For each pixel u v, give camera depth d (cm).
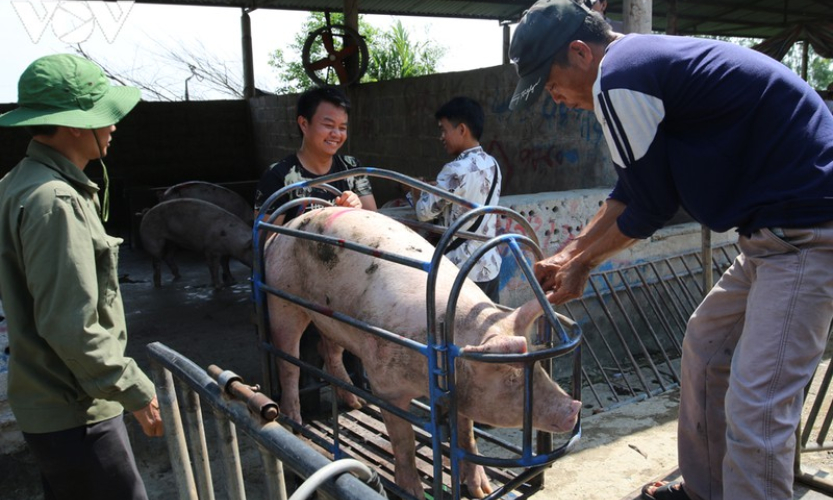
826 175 168
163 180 1167
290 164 295
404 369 208
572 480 303
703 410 216
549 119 558
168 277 692
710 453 217
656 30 1228
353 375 327
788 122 171
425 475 244
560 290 212
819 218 167
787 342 171
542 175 576
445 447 229
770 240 173
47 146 179
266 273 265
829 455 295
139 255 798
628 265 452
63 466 184
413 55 1462
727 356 211
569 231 413
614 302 457
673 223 516
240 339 492
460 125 318
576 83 198
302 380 306
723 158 174
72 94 177
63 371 179
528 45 194
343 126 292
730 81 172
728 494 184
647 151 178
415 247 227
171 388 179
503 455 328
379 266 222
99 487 188
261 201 290
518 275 391
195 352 466
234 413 138
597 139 511
